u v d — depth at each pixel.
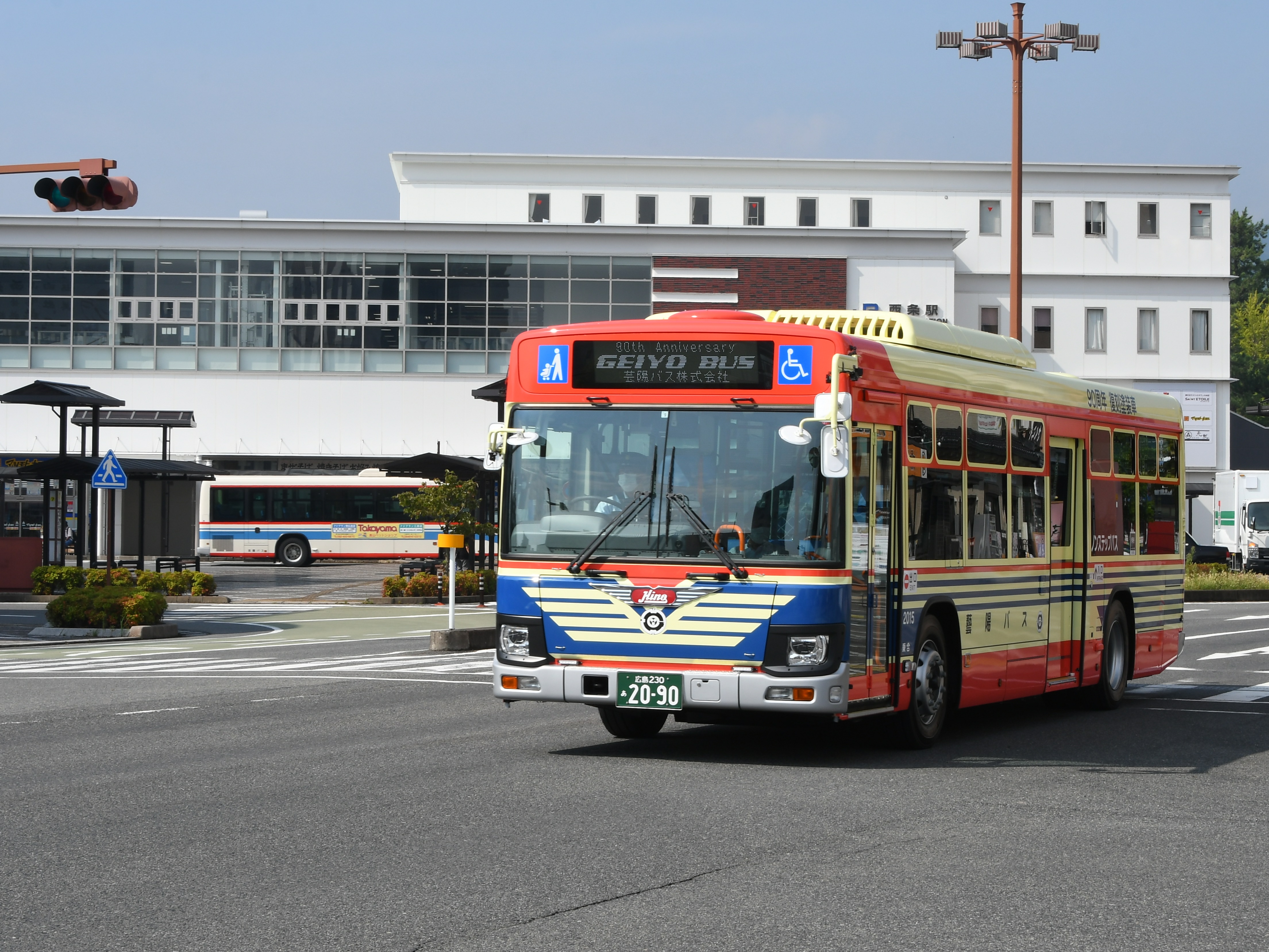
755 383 13.85
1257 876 9.48
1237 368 136.62
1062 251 82.38
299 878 9.09
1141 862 9.87
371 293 74.94
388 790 12.40
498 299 75.25
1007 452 17.09
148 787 12.52
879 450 14.33
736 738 16.38
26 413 73.56
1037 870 9.55
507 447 14.59
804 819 11.23
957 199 82.25
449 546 30.17
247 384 74.56
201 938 7.68
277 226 74.44
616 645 13.90
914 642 15.04
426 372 75.00
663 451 14.02
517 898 8.59
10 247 73.56
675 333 14.10
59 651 29.95
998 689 16.88
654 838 10.41
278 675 23.97
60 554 48.75
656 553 13.87
